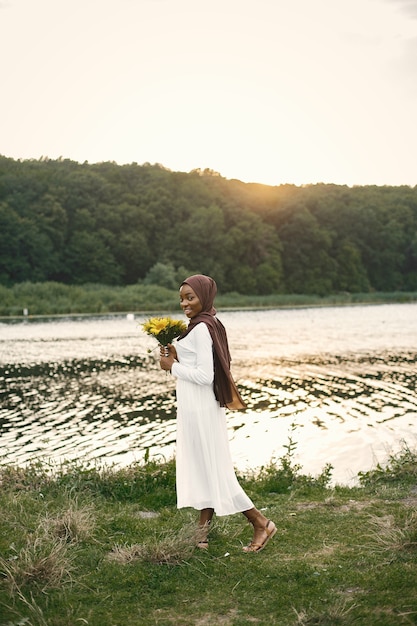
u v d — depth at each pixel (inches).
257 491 260.1
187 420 173.2
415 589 147.6
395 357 1010.1
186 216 3745.1
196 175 4170.8
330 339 1314.0
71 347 1171.3
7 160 4220.0
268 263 3668.8
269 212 3937.0
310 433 501.0
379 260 4128.9
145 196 3730.3
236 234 3636.8
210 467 172.4
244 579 158.7
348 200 4352.9
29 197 3373.5
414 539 174.7
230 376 174.2
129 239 3435.0
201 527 182.1
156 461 314.5
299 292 3769.7
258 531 179.0
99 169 4224.9
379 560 166.2
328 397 669.9
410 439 474.6
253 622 136.9
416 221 4397.1
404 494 235.6
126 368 891.4
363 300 3474.4
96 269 3316.9
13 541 188.1
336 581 155.1
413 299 3595.0
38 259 3147.1
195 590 153.7
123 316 2224.4
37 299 2444.6
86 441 484.1
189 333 173.9
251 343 1230.3
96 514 215.8
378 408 609.0
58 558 166.2
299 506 225.6
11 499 229.1
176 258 3501.5
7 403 641.0
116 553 176.1
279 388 725.9
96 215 3499.0
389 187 5275.6
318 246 3882.9
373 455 423.2
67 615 141.9
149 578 160.2
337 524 201.0
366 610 138.6
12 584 155.3
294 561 168.2
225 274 3597.4
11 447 465.4
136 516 218.5
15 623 137.6
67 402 644.7
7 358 1007.6
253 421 551.5
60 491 247.1
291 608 142.4
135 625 136.9
